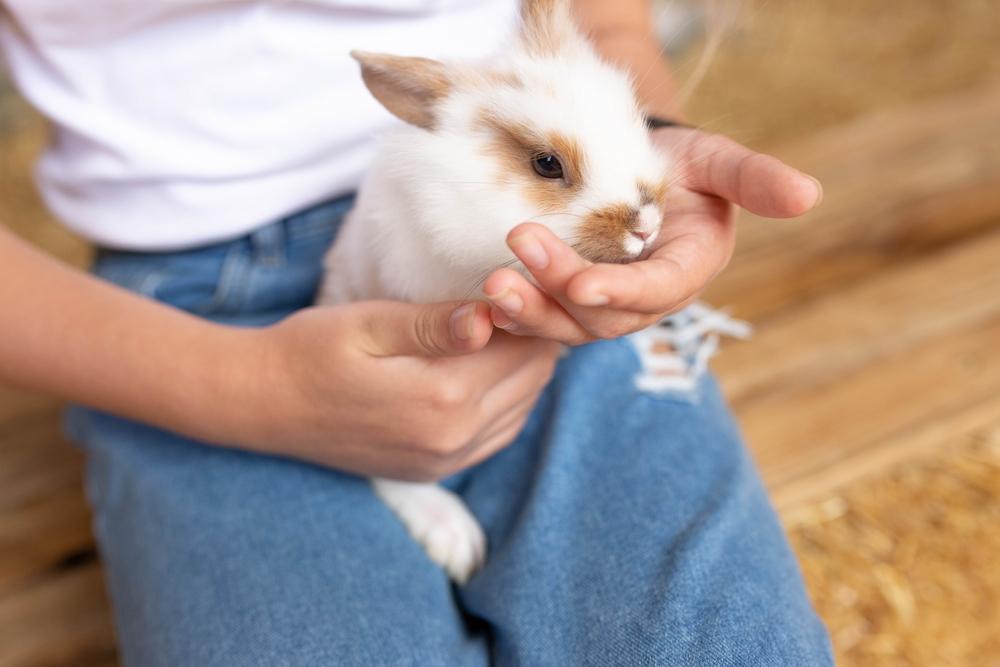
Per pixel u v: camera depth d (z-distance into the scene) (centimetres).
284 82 64
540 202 54
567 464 60
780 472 75
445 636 56
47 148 69
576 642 55
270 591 56
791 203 52
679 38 136
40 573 73
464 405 57
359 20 65
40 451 81
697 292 53
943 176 99
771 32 146
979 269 88
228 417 58
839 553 72
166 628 56
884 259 90
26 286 59
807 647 53
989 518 73
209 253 67
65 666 69
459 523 62
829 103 128
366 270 60
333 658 54
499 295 48
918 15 147
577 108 54
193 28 63
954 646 68
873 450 76
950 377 80
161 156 64
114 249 69
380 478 63
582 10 71
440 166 55
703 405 64
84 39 63
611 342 65
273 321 67
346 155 66
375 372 55
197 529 58
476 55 65
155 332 59
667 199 56
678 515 58
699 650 52
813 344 83
